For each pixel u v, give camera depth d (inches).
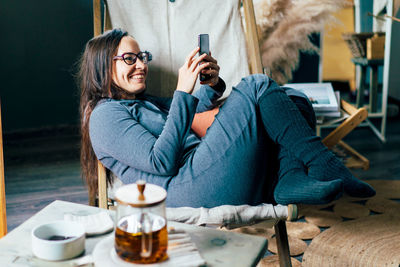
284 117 47.9
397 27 139.8
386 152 106.3
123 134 50.1
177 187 49.8
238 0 69.3
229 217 48.2
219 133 49.1
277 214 48.5
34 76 122.3
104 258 32.6
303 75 105.0
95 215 40.4
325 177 47.3
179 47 67.7
